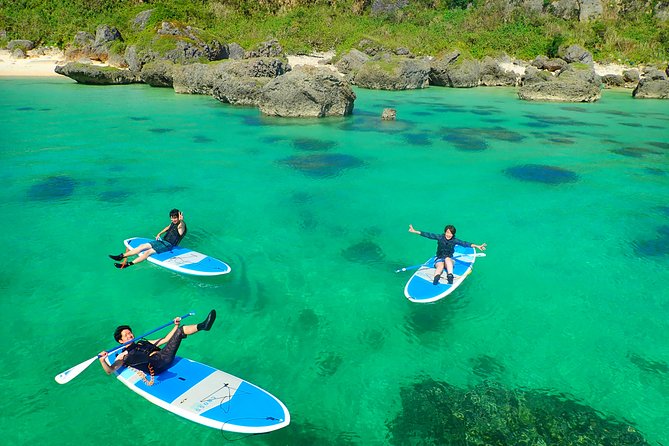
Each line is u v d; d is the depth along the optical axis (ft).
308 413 19.93
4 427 18.53
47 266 31.35
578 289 30.78
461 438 18.75
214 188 47.75
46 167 52.70
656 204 46.50
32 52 151.64
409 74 135.54
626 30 175.11
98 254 33.24
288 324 26.09
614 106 111.34
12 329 24.71
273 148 63.72
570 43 161.99
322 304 28.17
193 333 22.45
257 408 19.10
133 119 80.28
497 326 26.61
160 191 46.37
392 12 197.67
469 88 144.97
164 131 71.82
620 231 40.06
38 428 18.56
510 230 39.88
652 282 31.83
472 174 54.95
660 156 64.59
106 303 27.35
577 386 21.97
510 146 68.69
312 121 82.79
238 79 95.76
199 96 109.29
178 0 170.09
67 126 73.15
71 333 24.58
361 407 20.35
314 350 24.02
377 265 33.27
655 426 19.58
